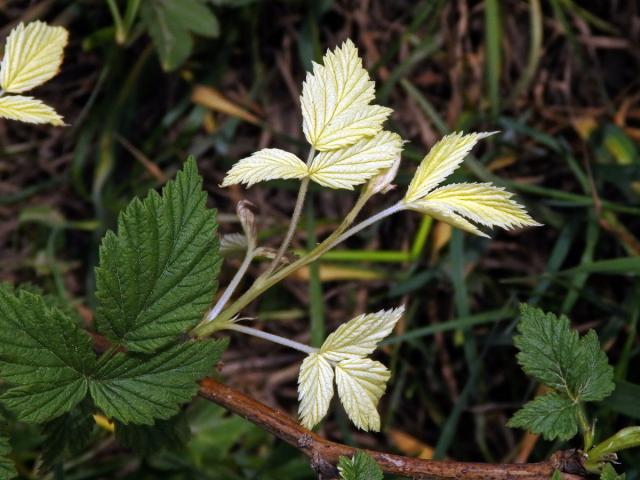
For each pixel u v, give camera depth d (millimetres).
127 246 286
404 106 776
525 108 762
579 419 306
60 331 283
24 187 795
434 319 724
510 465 292
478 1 773
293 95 777
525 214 280
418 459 294
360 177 290
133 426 372
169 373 297
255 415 307
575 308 696
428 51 751
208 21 676
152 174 769
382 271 728
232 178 292
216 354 299
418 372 724
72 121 779
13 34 320
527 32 773
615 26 767
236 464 676
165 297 292
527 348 313
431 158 289
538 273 723
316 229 747
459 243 661
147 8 677
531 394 691
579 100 765
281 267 313
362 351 293
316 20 764
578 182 738
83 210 785
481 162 735
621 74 771
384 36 787
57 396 287
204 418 673
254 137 789
